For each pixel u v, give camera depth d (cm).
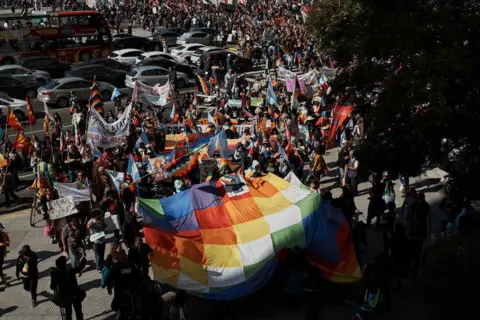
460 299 952
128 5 7375
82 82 3503
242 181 1672
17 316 1445
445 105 1065
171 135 2577
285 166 1995
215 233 1482
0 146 2606
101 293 1543
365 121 1333
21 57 4566
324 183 2270
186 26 6122
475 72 1041
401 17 1146
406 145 1140
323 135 2503
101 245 1582
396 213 1916
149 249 1450
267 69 4316
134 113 2708
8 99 3212
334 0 1364
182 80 4006
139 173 1855
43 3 7831
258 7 6450
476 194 1203
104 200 1736
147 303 1283
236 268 1409
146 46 5247
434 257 1026
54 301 1301
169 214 1522
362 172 1200
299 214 1527
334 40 1336
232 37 5628
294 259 1371
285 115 2556
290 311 1424
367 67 1265
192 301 1463
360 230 1608
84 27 4744
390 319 1386
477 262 948
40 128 3039
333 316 1402
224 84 3762
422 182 2197
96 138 2150
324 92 2866
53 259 1730
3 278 1595
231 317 1384
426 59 1055
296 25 5138
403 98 1064
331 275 1449
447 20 1144
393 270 1455
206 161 1988
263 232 1489
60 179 1917
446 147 1162
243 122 2748
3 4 8044
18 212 2086
